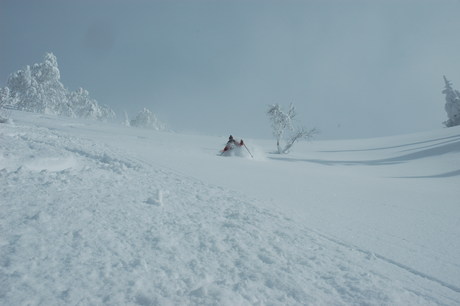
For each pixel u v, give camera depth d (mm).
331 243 3939
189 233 3615
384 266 3363
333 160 26922
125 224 3537
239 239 3658
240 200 5672
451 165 22641
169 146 18438
